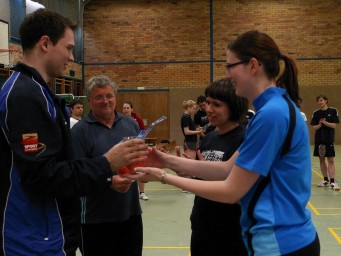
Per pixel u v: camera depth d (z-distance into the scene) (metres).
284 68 1.47
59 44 1.50
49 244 1.46
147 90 13.39
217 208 1.94
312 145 12.54
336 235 4.24
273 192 1.37
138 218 2.58
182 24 13.16
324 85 12.77
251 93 1.43
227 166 1.81
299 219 1.38
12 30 8.84
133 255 2.54
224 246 1.94
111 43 13.45
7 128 1.37
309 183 1.44
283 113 1.33
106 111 2.48
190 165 1.86
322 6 12.66
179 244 4.05
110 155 1.51
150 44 13.32
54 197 1.47
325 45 12.72
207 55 13.12
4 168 1.42
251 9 12.89
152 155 1.91
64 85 11.91
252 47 1.39
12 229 1.43
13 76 1.45
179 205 5.73
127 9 13.34
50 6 10.66
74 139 2.44
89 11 13.48
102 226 2.43
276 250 1.35
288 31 12.80
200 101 6.88
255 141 1.33
